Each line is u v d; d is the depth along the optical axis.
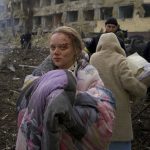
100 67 3.27
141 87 3.23
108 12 41.03
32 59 17.62
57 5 49.06
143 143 4.96
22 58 18.02
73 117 1.92
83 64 2.24
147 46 6.73
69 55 2.20
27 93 2.08
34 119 1.95
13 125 5.73
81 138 1.96
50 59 2.28
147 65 3.54
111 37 3.34
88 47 5.17
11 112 6.52
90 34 39.12
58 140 1.86
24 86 2.17
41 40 30.81
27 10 51.59
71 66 2.24
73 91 1.97
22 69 13.03
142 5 35.44
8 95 8.02
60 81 1.96
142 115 6.19
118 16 38.75
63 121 1.89
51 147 1.84
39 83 2.04
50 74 2.04
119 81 3.23
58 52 2.18
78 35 2.22
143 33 35.16
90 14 44.22
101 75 3.26
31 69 12.98
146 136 5.21
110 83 3.22
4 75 11.48
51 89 1.94
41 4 51.66
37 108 1.95
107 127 2.00
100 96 2.08
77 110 1.97
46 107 1.91
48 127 1.85
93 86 2.16
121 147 3.31
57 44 2.18
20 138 2.02
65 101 1.89
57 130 1.85
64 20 47.47
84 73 2.20
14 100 7.44
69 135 1.94
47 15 50.78
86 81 2.17
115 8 39.00
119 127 3.26
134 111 6.35
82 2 44.06
